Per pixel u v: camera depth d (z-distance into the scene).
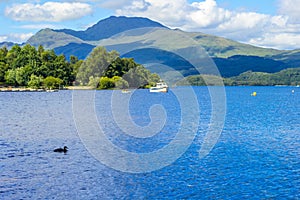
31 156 39.53
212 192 28.62
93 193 28.16
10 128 61.91
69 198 27.09
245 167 35.59
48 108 101.19
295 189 29.53
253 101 151.38
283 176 32.91
